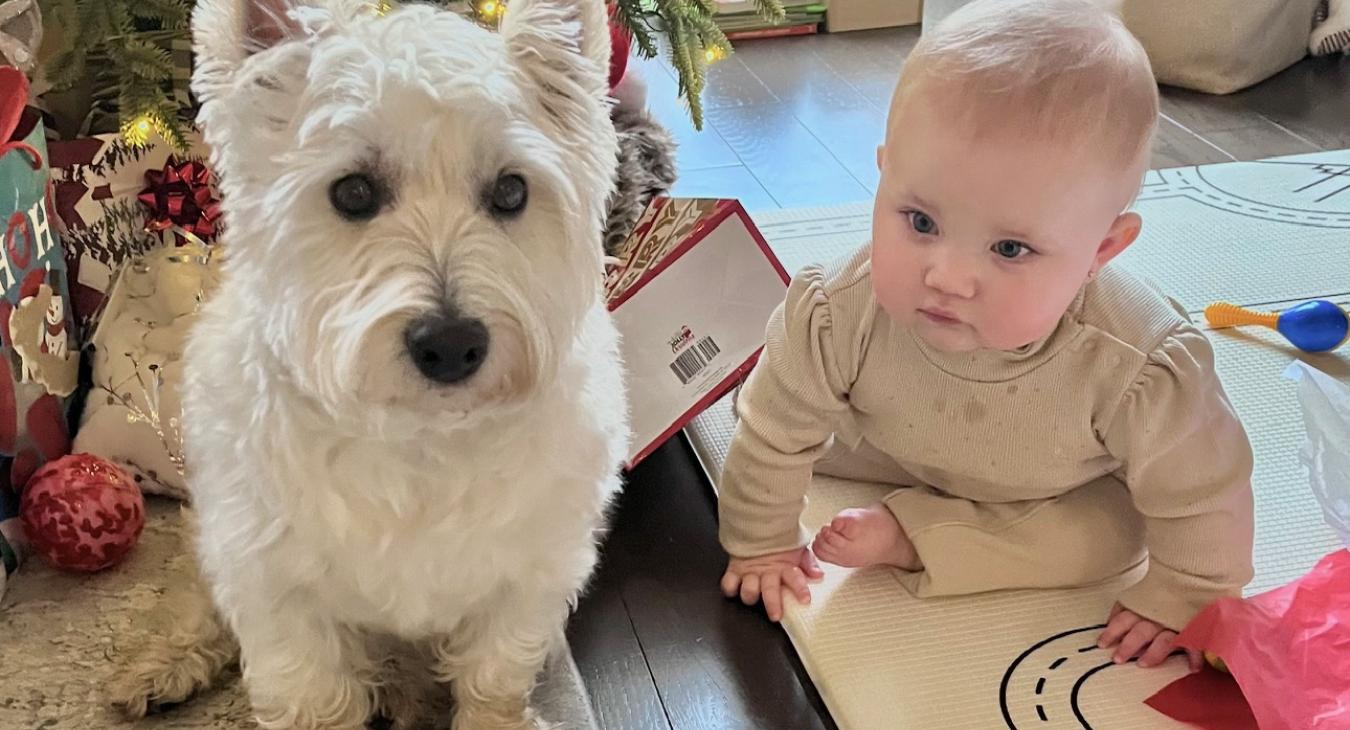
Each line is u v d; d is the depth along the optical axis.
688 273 1.47
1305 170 2.30
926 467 1.38
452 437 0.97
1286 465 1.51
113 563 1.37
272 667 1.08
